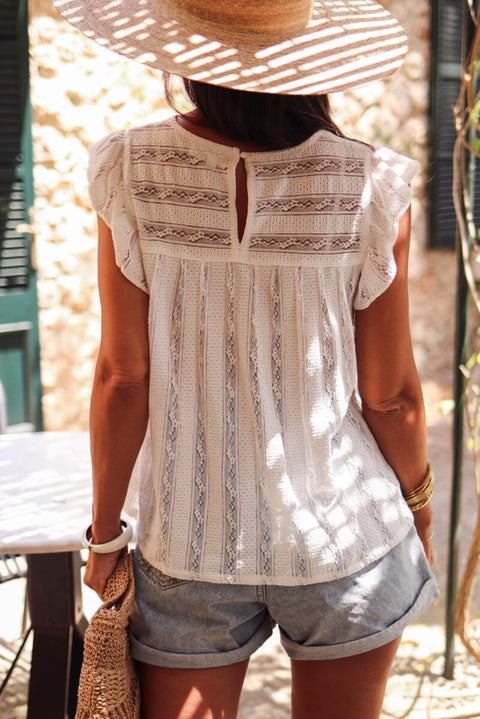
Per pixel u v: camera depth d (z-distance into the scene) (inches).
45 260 195.6
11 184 189.0
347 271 54.8
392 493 58.9
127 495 61.6
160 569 55.8
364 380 58.7
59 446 102.3
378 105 235.3
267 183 53.1
